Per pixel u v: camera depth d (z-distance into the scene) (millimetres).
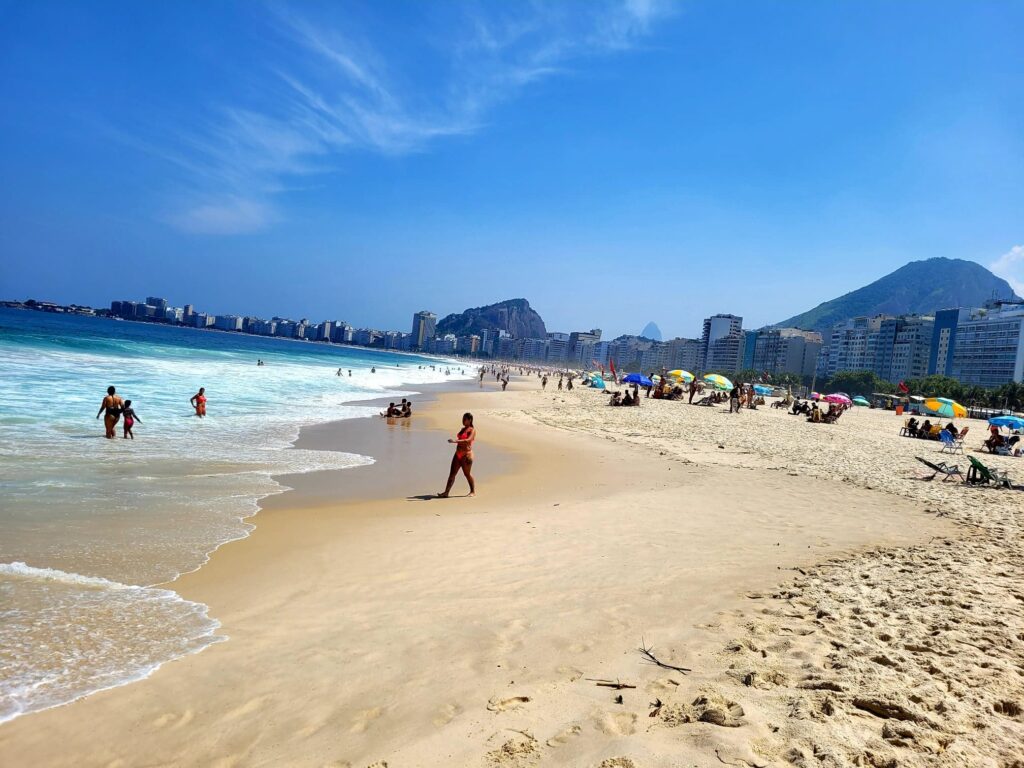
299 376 48406
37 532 6977
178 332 191875
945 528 9516
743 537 8266
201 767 3113
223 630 4805
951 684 3877
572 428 24203
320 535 7789
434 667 4191
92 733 3410
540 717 3475
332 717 3561
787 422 33438
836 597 5711
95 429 15266
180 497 9227
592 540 7867
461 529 8336
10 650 4305
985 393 99562
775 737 3156
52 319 145875
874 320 179750
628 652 4398
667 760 2975
